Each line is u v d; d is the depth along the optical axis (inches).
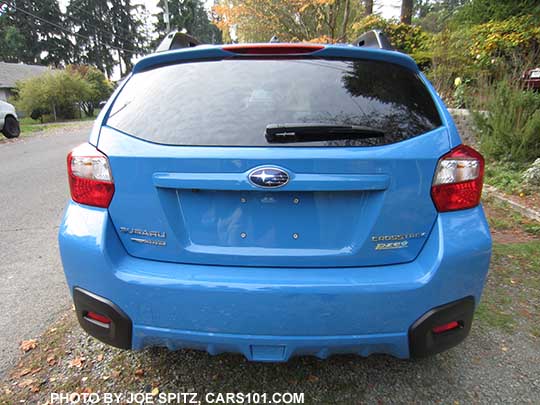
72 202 73.0
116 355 90.4
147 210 66.7
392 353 68.6
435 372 84.3
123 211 67.8
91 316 71.3
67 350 92.0
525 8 322.3
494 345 92.2
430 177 65.0
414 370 85.0
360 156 62.4
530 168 199.0
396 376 83.4
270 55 74.2
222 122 66.7
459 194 66.6
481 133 243.8
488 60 293.0
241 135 65.1
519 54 276.1
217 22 390.6
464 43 322.0
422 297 64.4
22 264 136.3
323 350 67.0
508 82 233.3
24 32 2151.8
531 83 247.1
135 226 68.0
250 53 74.4
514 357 88.2
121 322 68.1
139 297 66.2
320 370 85.5
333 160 62.1
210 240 67.5
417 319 65.3
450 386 80.4
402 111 68.3
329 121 66.2
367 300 63.5
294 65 72.9
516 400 76.5
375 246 65.5
